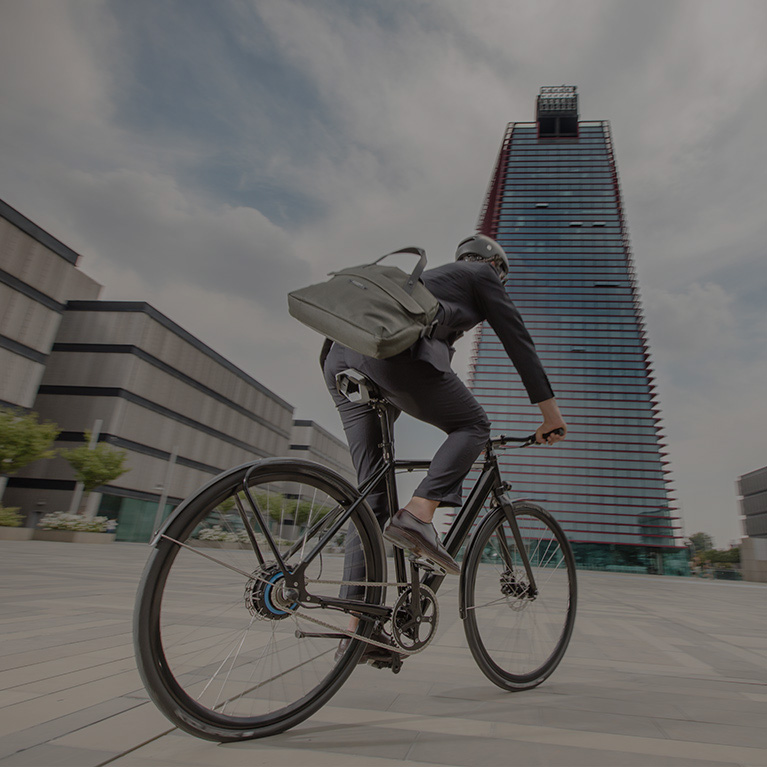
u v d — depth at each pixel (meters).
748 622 6.02
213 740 1.32
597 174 94.94
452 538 1.89
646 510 66.56
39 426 20.00
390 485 1.78
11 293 32.16
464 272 1.86
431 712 1.70
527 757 1.34
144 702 1.66
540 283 84.56
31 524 34.38
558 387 75.44
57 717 1.48
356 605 1.56
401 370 1.60
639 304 81.81
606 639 3.92
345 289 1.57
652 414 72.56
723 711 1.90
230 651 1.40
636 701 2.00
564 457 70.31
